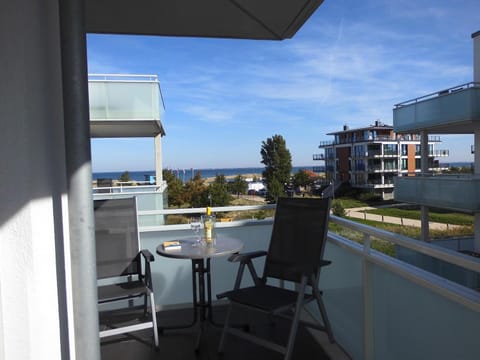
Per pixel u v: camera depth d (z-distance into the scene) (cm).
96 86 823
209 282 261
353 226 208
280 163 3484
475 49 1157
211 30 206
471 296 121
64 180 120
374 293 192
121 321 286
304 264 234
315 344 241
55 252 106
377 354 191
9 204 88
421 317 151
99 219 275
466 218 2200
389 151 4069
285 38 219
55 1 113
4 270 88
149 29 204
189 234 319
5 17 85
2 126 87
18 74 87
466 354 125
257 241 335
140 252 267
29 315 90
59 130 114
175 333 262
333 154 4712
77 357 101
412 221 2306
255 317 288
